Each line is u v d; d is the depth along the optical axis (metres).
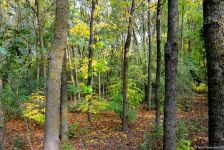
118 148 9.20
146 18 23.95
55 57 4.68
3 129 5.62
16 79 6.54
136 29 24.97
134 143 9.71
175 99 5.89
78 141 10.12
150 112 16.91
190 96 18.97
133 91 13.40
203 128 11.10
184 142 7.62
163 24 23.94
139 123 13.41
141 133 11.18
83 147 9.37
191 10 16.66
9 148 8.88
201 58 22.17
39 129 12.32
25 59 5.91
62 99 9.69
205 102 20.12
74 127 10.73
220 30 2.20
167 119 5.93
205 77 21.69
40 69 16.62
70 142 9.80
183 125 9.61
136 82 20.50
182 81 18.09
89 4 19.31
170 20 5.73
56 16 4.70
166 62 5.82
